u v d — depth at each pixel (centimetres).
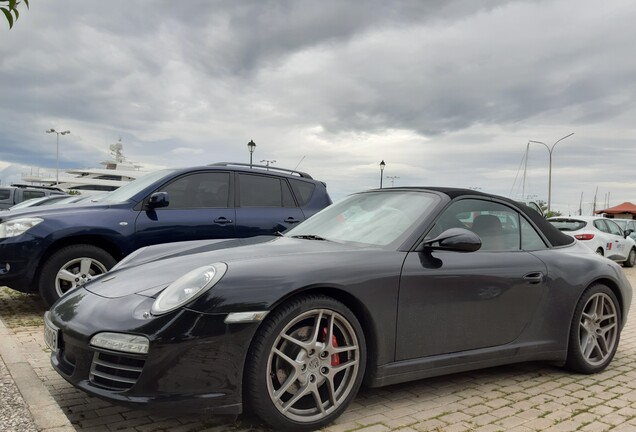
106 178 8306
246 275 263
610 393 359
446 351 323
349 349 285
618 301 427
